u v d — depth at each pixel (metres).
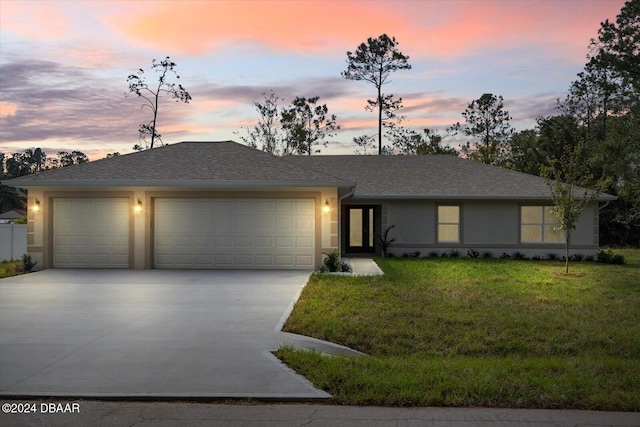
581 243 22.53
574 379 6.30
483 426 4.98
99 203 17.42
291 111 46.31
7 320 9.70
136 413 5.30
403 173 25.25
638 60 32.06
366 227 23.92
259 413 5.31
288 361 7.03
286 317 10.04
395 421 5.10
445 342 8.84
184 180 16.67
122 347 7.79
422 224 22.84
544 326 9.79
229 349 7.69
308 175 17.17
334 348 8.19
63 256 17.50
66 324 9.37
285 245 17.23
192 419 5.14
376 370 6.64
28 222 17.47
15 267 17.28
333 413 5.32
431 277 15.84
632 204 33.62
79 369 6.69
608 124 36.91
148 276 15.67
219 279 15.09
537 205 22.64
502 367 6.90
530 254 22.59
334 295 12.37
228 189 17.27
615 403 5.48
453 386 5.94
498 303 11.90
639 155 33.12
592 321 10.29
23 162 75.44
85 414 5.27
